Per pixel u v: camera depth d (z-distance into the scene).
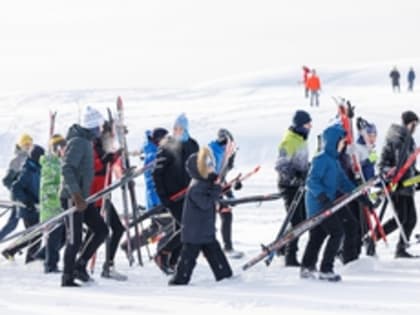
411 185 27.38
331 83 160.62
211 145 28.56
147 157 27.92
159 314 17.48
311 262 22.78
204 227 22.34
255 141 82.94
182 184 24.12
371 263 24.66
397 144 26.98
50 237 25.73
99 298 19.88
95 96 151.50
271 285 21.61
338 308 17.73
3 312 18.00
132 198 26.58
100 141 25.05
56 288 22.05
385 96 113.69
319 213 22.20
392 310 17.30
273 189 54.66
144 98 145.62
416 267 24.80
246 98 126.62
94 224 22.83
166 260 25.14
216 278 22.69
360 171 25.64
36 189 28.66
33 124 106.75
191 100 136.62
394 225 27.66
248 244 32.91
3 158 89.75
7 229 31.59
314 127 85.19
